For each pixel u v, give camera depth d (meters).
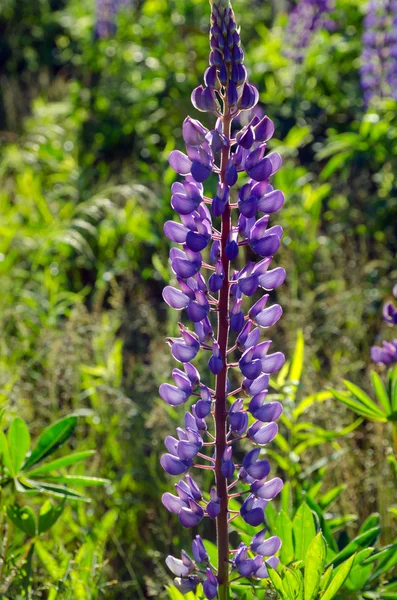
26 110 2.36
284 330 1.34
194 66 2.14
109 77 2.20
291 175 1.57
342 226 1.55
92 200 1.57
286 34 2.00
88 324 1.24
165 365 1.16
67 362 1.13
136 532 1.05
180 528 1.05
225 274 0.75
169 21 2.29
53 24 2.85
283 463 1.00
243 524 0.91
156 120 2.03
